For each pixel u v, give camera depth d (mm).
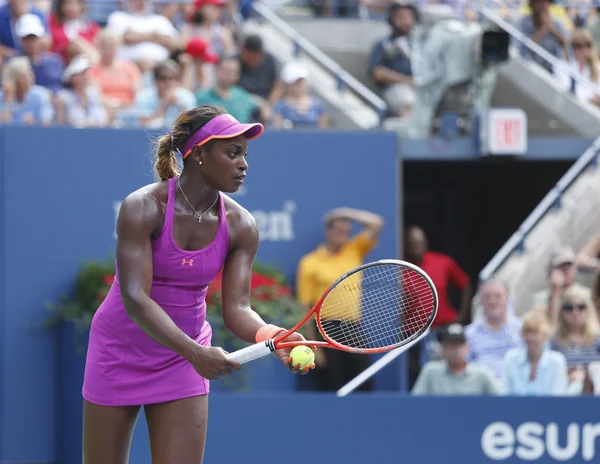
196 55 36000
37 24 33719
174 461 15258
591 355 27797
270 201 32875
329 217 32062
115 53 34406
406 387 30562
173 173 15234
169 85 33469
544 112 41125
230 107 34000
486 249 43938
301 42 39188
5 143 30828
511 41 42969
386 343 23750
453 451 24344
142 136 31734
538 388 26781
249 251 15508
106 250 31406
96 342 15352
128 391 15195
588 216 36250
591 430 24438
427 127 36094
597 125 39531
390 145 33812
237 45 40719
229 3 41031
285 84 36062
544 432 24406
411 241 34969
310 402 24281
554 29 42406
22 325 30594
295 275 32969
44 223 31000
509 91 42469
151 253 14711
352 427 24312
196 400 15398
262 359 29609
